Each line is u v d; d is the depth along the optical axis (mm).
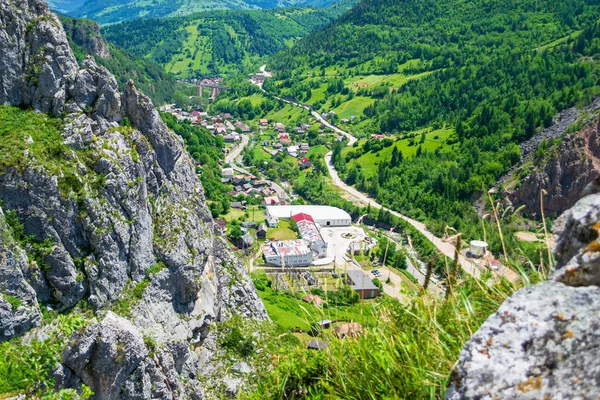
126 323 23312
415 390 6961
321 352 9484
